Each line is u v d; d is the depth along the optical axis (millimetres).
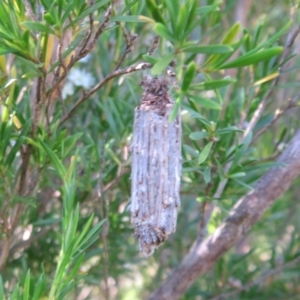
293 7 548
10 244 516
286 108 547
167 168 350
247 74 676
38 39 400
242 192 575
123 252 769
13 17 385
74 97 656
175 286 584
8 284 624
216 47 316
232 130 422
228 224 547
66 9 372
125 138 567
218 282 732
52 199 735
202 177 571
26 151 465
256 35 491
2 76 448
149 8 319
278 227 980
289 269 717
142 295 967
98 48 648
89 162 536
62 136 461
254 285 727
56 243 693
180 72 385
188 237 929
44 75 408
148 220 348
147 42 693
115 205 653
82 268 740
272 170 523
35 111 432
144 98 360
